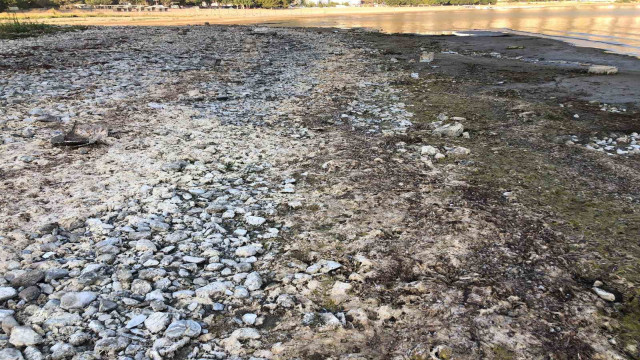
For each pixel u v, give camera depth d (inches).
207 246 214.2
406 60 930.7
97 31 1365.7
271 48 1075.3
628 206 262.1
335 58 941.2
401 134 401.4
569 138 398.9
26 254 198.2
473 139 393.1
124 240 217.0
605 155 353.7
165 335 152.2
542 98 571.2
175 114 454.3
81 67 711.7
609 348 152.1
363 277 191.2
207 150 351.9
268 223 241.4
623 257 207.0
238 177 303.6
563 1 5506.9
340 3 5383.9
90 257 201.0
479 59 949.2
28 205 247.3
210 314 167.5
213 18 2955.2
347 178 300.5
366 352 148.7
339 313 167.9
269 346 151.1
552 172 315.9
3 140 354.6
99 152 338.6
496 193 279.3
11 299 168.7
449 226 235.0
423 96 572.7
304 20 2674.7
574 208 259.4
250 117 456.1
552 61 916.6
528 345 152.3
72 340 147.2
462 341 153.4
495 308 171.2
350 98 552.1
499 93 597.6
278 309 171.0
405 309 170.7
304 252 213.3
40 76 625.6
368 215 248.4
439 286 184.1
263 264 202.7
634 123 447.5
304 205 261.9
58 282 180.9
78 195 263.1
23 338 146.4
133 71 691.4
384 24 2218.3
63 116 429.4
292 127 423.5
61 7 3634.4
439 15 3157.0
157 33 1327.5
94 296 172.1
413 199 268.2
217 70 734.5
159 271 189.9
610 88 624.4
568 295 180.2
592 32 1517.0
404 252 210.8
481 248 213.9
